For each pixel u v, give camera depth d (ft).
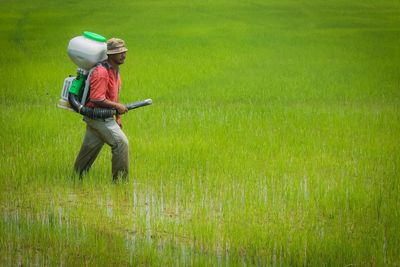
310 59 130.52
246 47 148.66
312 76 108.58
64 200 46.26
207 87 96.94
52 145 59.98
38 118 70.44
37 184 49.21
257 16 213.66
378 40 160.86
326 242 37.83
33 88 93.61
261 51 142.00
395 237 38.81
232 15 215.72
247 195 46.52
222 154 57.57
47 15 209.67
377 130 67.46
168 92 92.53
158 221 42.09
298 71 114.62
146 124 68.39
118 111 48.32
